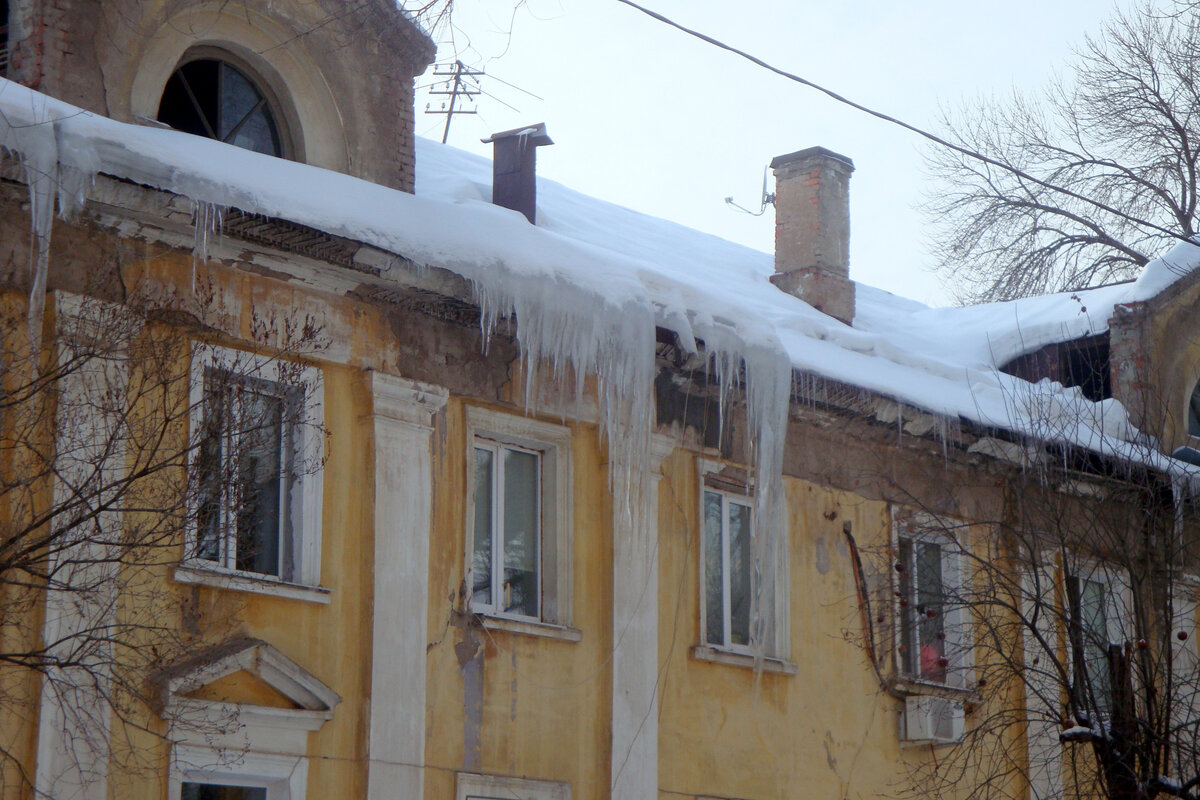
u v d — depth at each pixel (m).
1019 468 16.86
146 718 10.23
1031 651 15.52
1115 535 15.16
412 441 12.27
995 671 15.74
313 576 11.49
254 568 11.32
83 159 10.17
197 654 10.54
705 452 14.65
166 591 10.48
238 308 11.38
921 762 15.77
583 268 13.16
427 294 12.33
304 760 11.15
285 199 11.27
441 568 12.34
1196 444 19.64
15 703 9.63
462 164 17.39
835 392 15.23
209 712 10.54
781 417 14.38
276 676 10.99
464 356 12.84
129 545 9.43
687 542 14.30
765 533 14.23
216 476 10.42
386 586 11.81
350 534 11.82
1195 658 17.12
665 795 13.45
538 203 17.33
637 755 13.23
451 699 12.14
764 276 19.02
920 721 15.60
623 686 13.27
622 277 13.36
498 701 12.47
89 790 9.80
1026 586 16.44
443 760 11.97
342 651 11.57
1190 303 20.08
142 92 11.99
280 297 11.66
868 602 15.75
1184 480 16.75
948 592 15.59
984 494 17.11
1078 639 14.44
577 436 13.66
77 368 9.70
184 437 10.68
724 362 14.06
